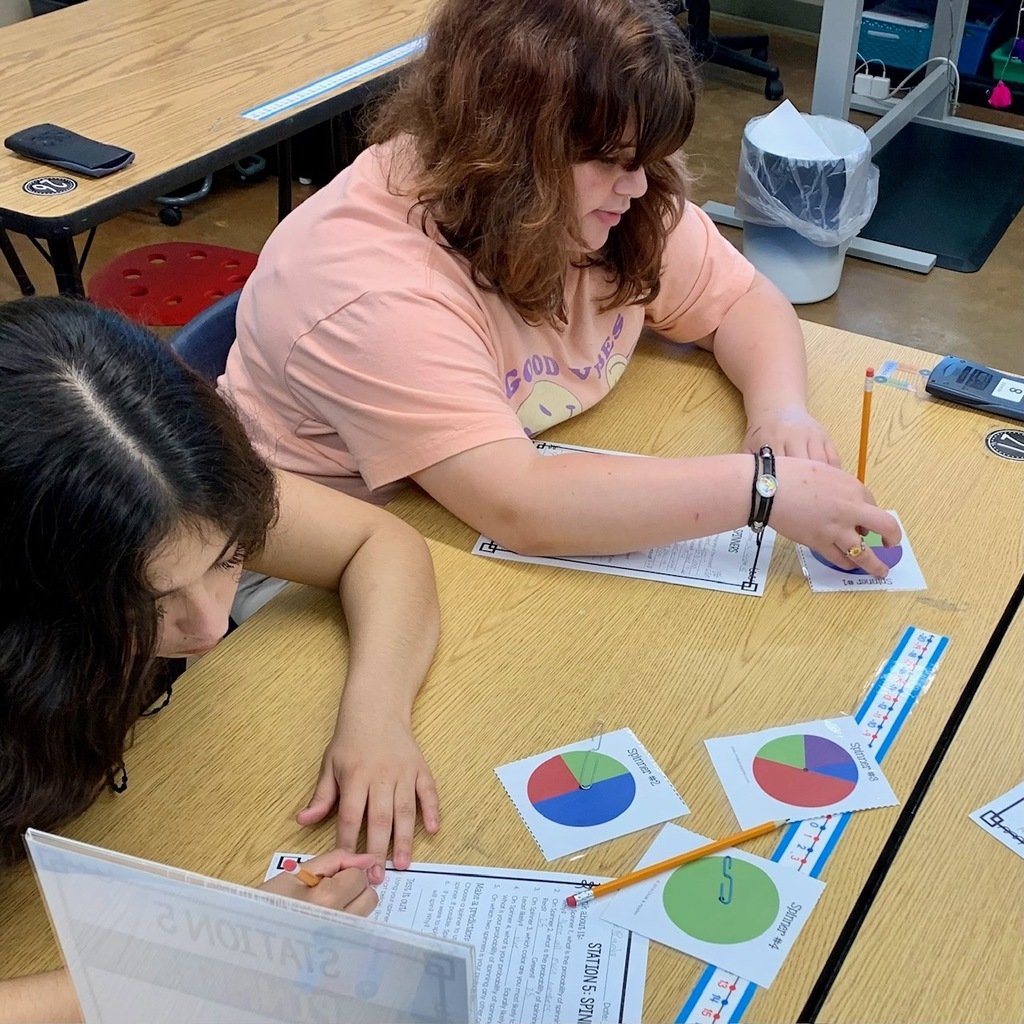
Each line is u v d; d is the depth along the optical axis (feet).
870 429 4.35
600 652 3.41
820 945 2.59
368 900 2.64
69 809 2.70
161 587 2.53
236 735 3.13
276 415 4.23
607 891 2.71
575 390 4.42
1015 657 3.38
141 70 6.95
